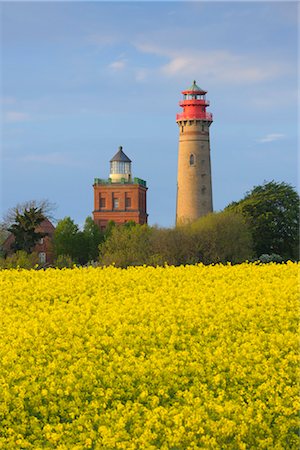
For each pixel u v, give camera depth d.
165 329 27.23
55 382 21.88
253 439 18.98
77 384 21.33
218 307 31.45
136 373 22.28
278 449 18.70
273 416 19.94
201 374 22.36
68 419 20.48
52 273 45.12
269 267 45.72
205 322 28.80
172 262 85.12
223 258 90.31
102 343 25.80
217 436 18.39
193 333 28.12
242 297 33.94
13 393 21.30
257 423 19.12
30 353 24.92
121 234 92.31
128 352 24.28
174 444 17.94
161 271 44.59
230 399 21.38
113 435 18.19
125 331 27.38
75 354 24.59
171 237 88.19
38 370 22.94
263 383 21.23
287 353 25.52
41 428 20.11
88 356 24.53
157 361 22.77
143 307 31.30
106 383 21.97
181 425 18.44
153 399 20.23
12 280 42.47
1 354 24.86
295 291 35.69
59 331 27.55
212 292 35.59
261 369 22.80
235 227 93.56
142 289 37.44
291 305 32.00
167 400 21.31
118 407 19.55
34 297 35.66
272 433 19.44
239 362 23.62
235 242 92.88
